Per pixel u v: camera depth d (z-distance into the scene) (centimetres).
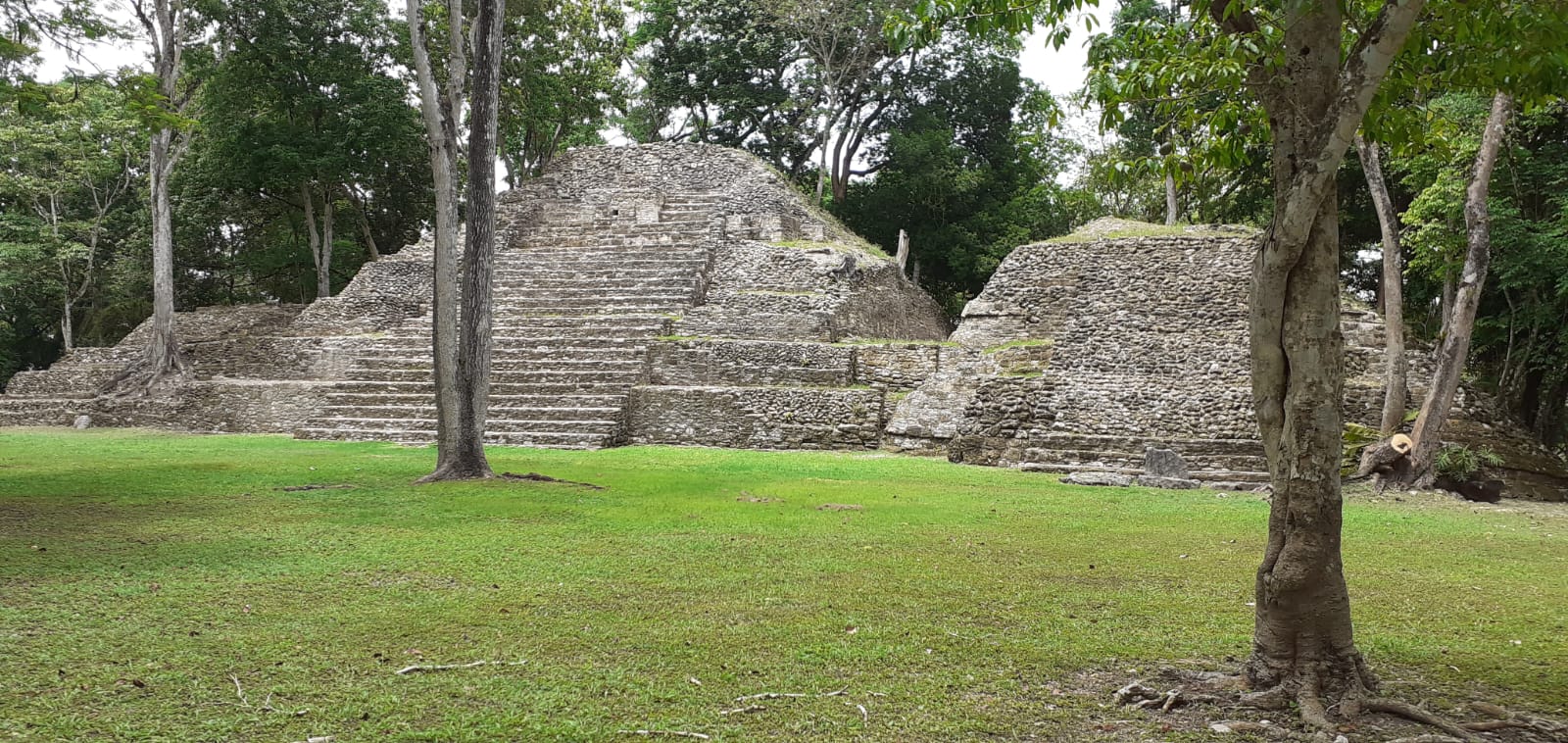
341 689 447
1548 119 1795
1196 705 441
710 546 837
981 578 714
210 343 2806
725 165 3228
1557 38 518
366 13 3195
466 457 1321
